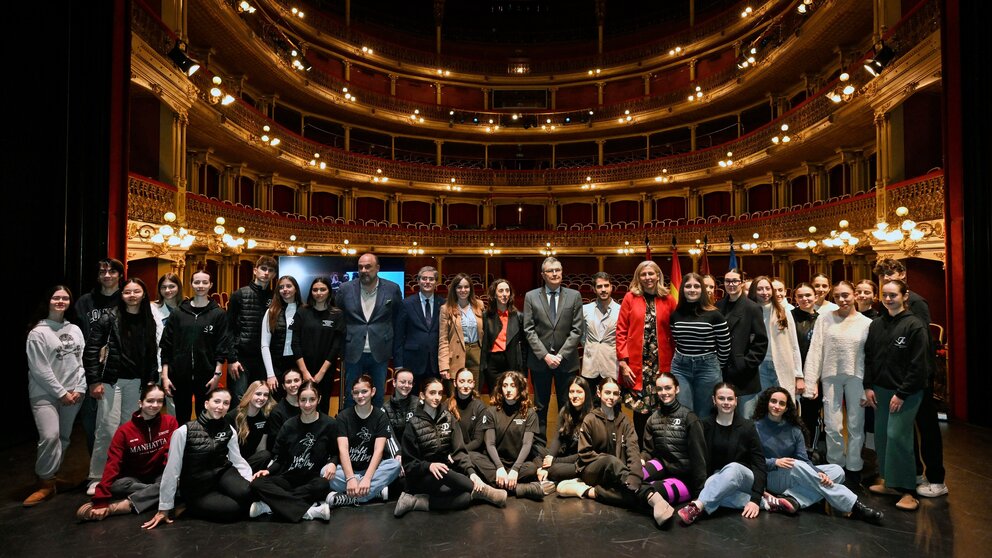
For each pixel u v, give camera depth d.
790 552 3.63
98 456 4.71
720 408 4.41
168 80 10.83
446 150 29.39
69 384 4.58
